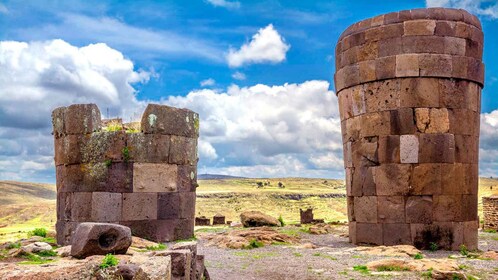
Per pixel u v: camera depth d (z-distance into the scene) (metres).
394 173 16.36
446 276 10.34
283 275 11.47
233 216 97.81
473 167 16.64
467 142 16.45
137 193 17.44
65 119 18.06
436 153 16.05
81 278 7.52
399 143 16.36
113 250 10.55
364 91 17.17
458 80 16.42
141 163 17.59
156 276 6.93
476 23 17.02
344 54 17.94
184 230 18.47
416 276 10.71
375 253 14.53
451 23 16.42
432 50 16.27
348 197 17.97
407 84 16.36
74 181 17.70
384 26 16.75
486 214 28.56
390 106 16.56
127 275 7.54
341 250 15.58
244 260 13.74
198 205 111.88
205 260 13.80
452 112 16.28
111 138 17.44
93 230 10.42
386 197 16.47
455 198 16.05
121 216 17.17
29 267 8.11
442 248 15.84
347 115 17.94
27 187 177.50
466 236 16.11
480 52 17.11
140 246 15.22
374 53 16.89
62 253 11.67
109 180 17.28
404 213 16.17
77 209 17.47
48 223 80.56
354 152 17.52
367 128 17.02
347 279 10.73
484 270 11.48
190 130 19.06
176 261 8.34
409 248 14.94
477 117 16.98
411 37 16.34
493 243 19.03
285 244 17.70
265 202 117.56
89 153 17.55
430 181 16.02
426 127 16.17
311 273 11.56
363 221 17.05
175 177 18.34
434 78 16.27
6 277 7.46
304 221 30.17
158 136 18.00
